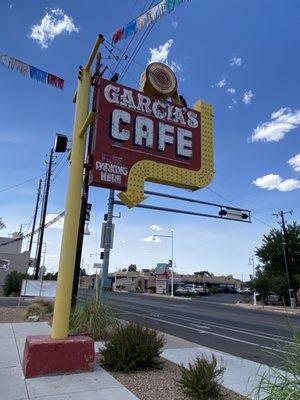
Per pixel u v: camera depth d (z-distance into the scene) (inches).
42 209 1544.0
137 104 469.7
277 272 1804.9
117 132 449.4
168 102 491.5
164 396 229.9
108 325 400.5
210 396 230.7
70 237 298.7
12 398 220.1
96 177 430.0
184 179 479.5
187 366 306.0
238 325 725.9
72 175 311.7
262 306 1583.4
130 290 3710.6
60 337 278.8
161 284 3006.9
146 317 775.1
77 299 482.0
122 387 243.6
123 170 443.8
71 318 396.5
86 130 310.3
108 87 457.4
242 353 401.7
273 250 1812.3
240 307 1546.5
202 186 490.9
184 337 519.8
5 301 984.9
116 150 445.7
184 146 486.6
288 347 201.6
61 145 350.6
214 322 766.5
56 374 265.9
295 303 1632.6
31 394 227.1
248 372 299.0
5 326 486.9
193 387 229.0
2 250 1925.4
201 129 507.2
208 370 237.6
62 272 290.8
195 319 809.5
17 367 284.7
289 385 182.2
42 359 263.9
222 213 855.7
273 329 664.4
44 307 617.6
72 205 305.7
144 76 492.7
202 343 474.0
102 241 668.1
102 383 250.4
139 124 464.1
